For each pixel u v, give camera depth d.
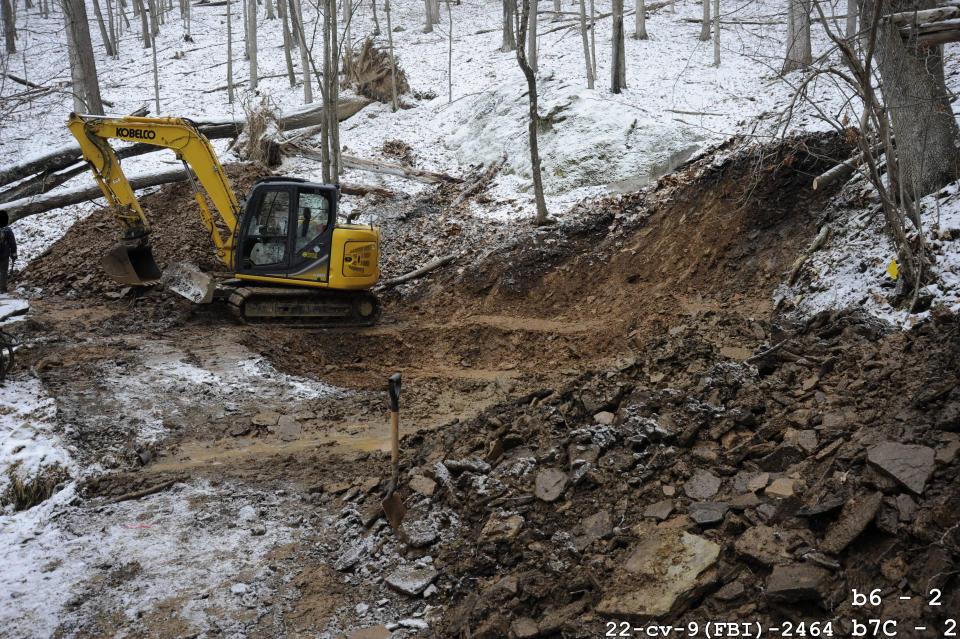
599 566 4.86
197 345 12.44
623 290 15.27
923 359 6.15
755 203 15.04
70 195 18.73
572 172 19.28
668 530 4.97
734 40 25.67
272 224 14.51
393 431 5.87
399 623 4.90
